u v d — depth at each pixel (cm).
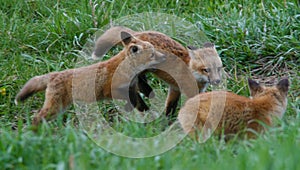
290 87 1261
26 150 860
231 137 994
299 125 954
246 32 1452
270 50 1420
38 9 1681
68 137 899
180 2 1683
